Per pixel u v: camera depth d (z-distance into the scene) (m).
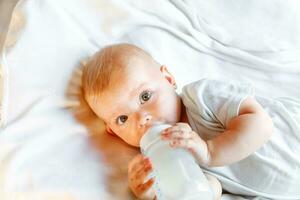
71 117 1.07
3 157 0.95
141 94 1.00
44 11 1.08
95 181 0.99
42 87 1.04
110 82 1.00
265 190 1.01
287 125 1.04
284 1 1.31
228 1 1.30
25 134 0.99
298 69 1.27
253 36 1.28
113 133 1.08
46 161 0.99
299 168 1.00
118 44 1.09
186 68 1.26
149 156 0.89
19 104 1.01
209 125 1.03
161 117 1.00
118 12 1.20
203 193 0.85
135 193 0.98
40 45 1.05
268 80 1.28
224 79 1.27
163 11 1.25
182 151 0.89
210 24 1.29
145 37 1.23
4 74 1.01
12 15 1.07
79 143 1.05
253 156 1.00
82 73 1.09
